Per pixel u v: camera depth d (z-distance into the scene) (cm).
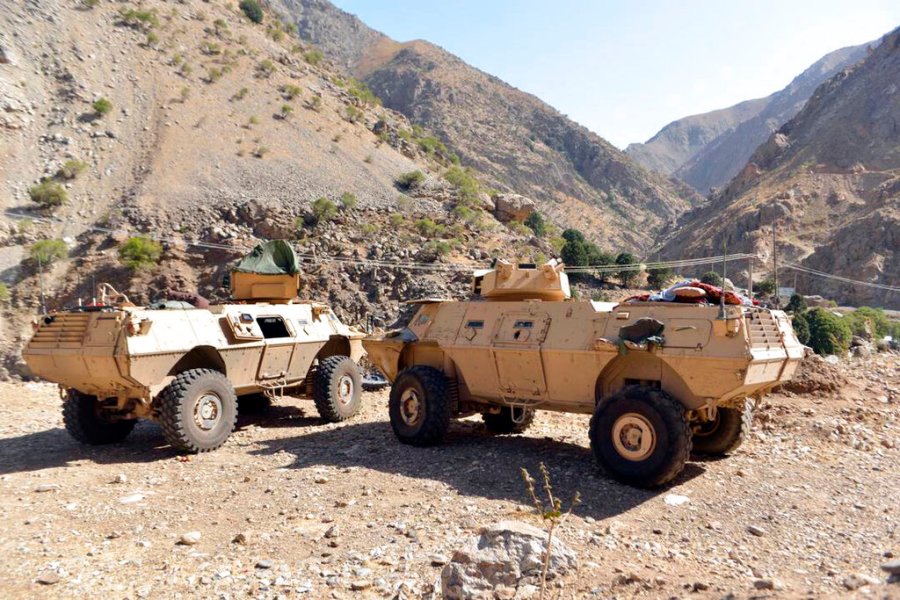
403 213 5609
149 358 908
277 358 1106
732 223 13400
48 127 6069
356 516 637
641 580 477
